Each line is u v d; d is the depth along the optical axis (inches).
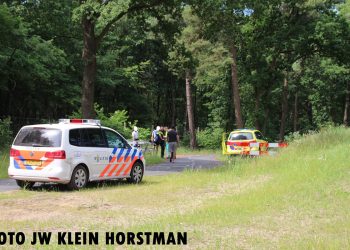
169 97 2556.6
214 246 291.1
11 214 391.9
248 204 425.1
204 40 1545.3
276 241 304.5
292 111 2603.3
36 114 1569.9
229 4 960.3
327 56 1697.8
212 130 2074.3
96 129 584.4
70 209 417.7
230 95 1994.3
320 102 2230.6
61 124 558.9
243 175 643.5
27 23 1192.2
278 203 425.1
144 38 1926.7
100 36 1008.2
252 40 1670.8
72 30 1407.5
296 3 1612.9
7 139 1017.5
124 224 355.3
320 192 455.5
